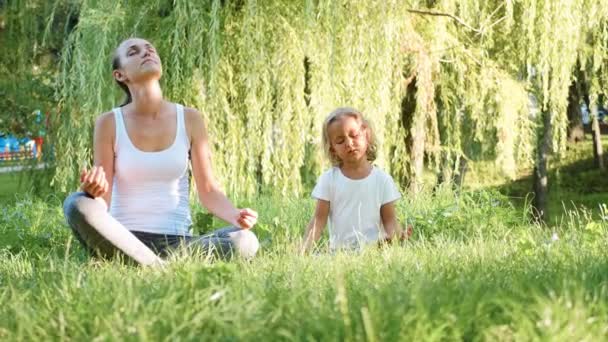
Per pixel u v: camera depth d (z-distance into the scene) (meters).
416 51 16.92
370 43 14.52
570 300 3.51
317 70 14.65
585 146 38.62
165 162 7.42
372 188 8.46
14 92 19.91
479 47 17.92
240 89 15.08
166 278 4.62
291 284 4.42
